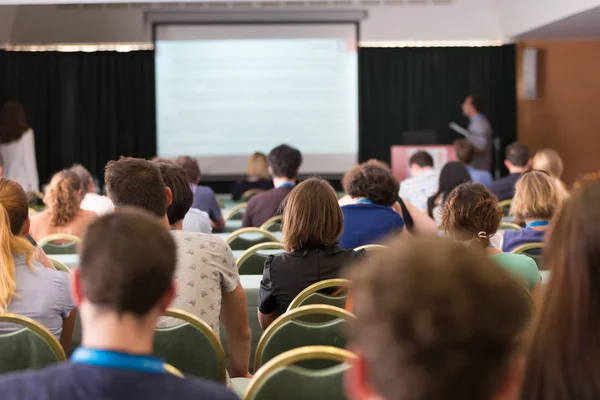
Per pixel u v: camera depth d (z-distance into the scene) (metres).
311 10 10.16
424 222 4.54
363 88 10.30
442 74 10.29
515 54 10.27
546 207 3.47
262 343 2.10
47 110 10.15
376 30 10.25
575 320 1.15
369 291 0.73
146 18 10.18
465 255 0.74
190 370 2.10
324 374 1.60
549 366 1.15
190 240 2.42
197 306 2.34
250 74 10.32
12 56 10.05
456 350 0.69
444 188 5.93
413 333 0.69
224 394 1.09
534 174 3.52
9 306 2.19
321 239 2.68
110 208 5.02
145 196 2.43
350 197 4.02
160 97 10.32
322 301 2.46
